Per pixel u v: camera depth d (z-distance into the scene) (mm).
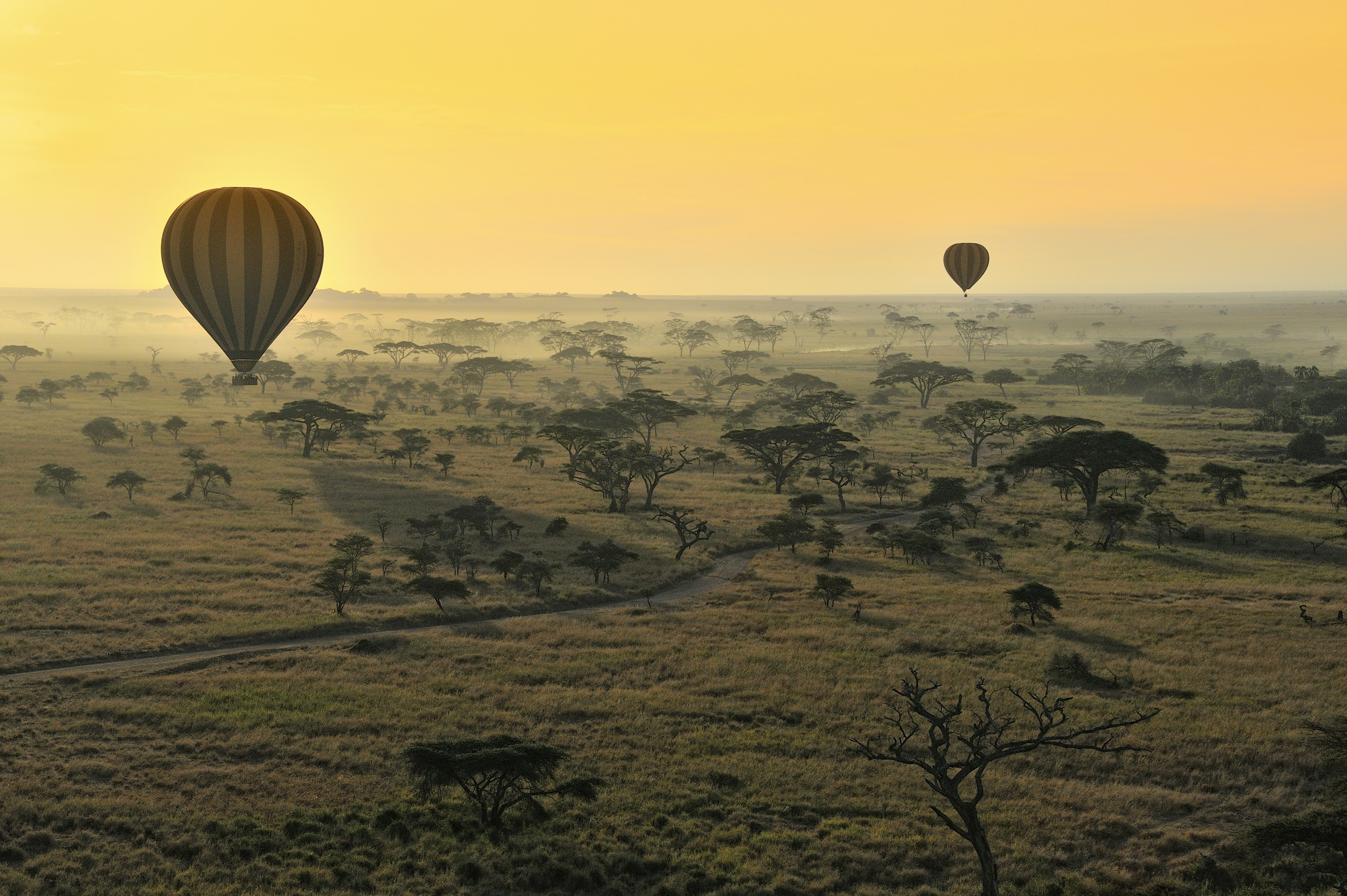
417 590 51781
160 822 27234
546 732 34938
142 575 55750
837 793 30734
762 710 37625
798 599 55281
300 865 25203
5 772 30078
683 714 37125
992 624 49281
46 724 34062
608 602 55312
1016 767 32562
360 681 39719
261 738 33250
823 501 86125
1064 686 40156
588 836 27484
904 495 89750
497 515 76312
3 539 63625
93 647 42719
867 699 38812
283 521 72500
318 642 45469
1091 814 28797
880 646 45656
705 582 61125
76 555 59719
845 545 70938
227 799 28984
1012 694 39125
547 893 24406
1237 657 43281
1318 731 33812
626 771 31938
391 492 86000
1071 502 86188
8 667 39844
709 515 79375
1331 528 72250
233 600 50969
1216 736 34062
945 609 52344
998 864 25812
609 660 43312
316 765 31656
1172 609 51875
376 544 66250
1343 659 42844
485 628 48281
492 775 28547
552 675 41062
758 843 27141
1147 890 23766
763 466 96375
